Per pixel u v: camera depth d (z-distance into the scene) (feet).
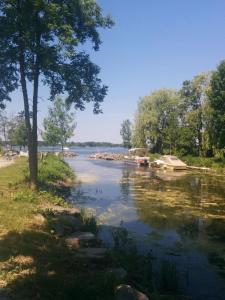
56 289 25.07
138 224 55.21
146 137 246.68
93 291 24.91
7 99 66.95
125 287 24.85
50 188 75.77
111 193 87.61
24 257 30.76
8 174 92.68
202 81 200.64
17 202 52.95
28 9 55.77
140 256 38.06
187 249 42.98
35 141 64.08
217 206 71.46
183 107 211.82
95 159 270.87
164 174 144.25
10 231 37.83
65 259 31.83
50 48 59.06
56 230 41.22
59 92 67.62
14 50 60.39
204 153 192.44
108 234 48.01
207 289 31.94
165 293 30.48
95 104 69.62
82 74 66.64
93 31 65.26
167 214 63.05
